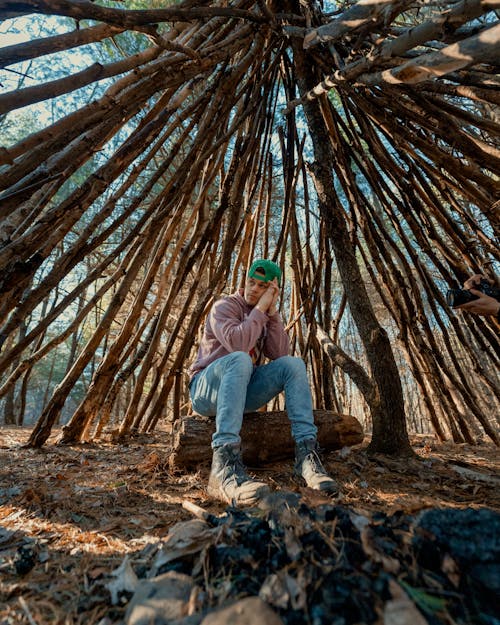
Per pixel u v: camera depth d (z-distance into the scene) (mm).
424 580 619
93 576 810
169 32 1876
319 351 2826
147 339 2797
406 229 5828
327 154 2191
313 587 612
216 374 1559
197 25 1948
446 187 2574
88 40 1027
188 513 1203
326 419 1907
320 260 2846
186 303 2795
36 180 1206
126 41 4156
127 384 7453
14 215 1654
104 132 1441
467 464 1872
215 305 1760
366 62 1194
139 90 1525
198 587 675
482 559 629
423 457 1935
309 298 2867
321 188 2139
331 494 1295
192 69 1706
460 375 2924
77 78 1073
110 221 6125
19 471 1761
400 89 1743
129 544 973
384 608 556
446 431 4039
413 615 542
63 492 1411
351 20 1148
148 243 2359
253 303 1780
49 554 927
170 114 1991
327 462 1833
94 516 1180
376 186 2705
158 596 660
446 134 1887
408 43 1027
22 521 1138
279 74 2953
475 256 2553
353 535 731
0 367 1767
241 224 2873
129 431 2742
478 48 838
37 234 1315
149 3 3811
